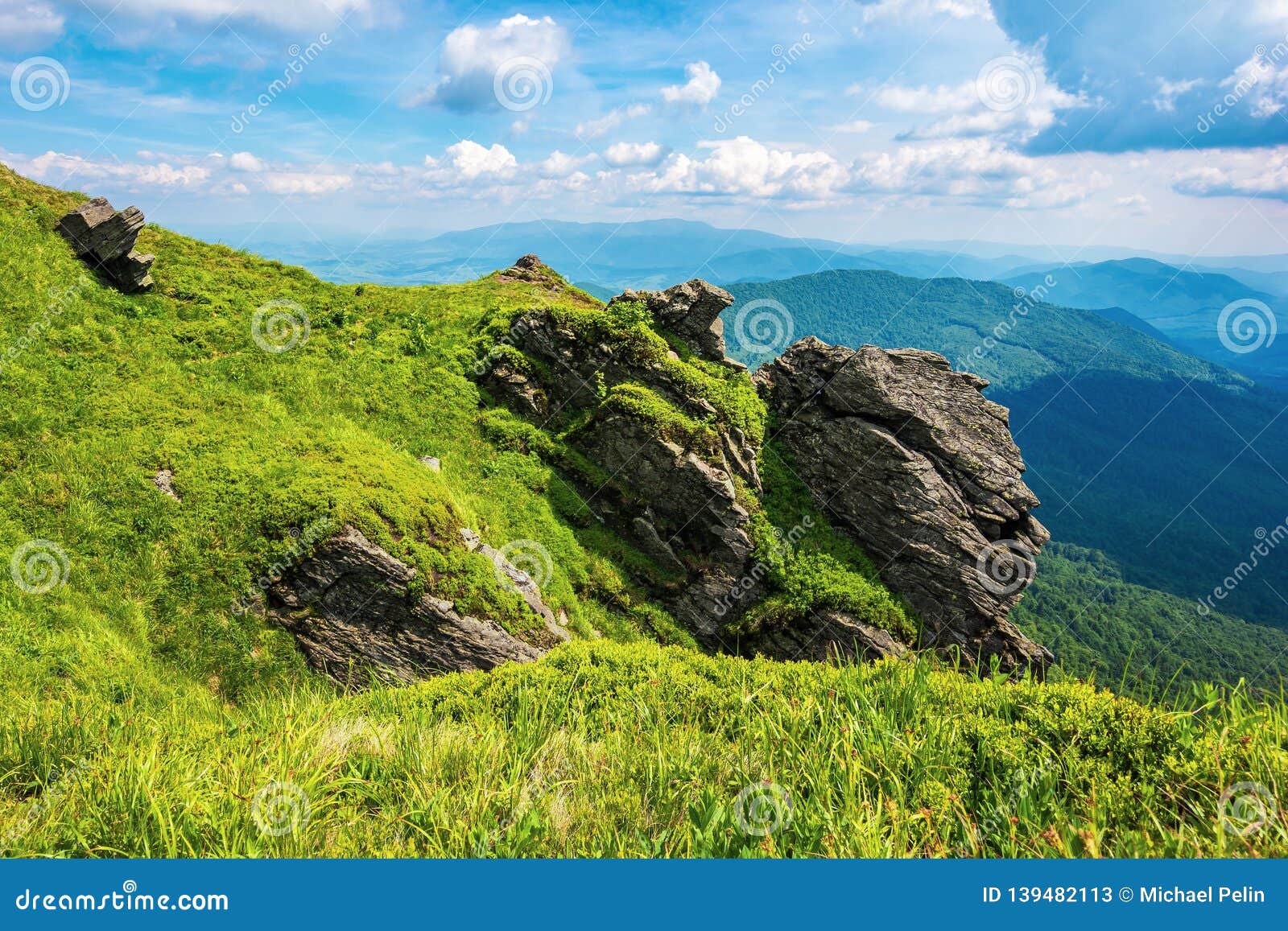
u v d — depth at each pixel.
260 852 4.89
